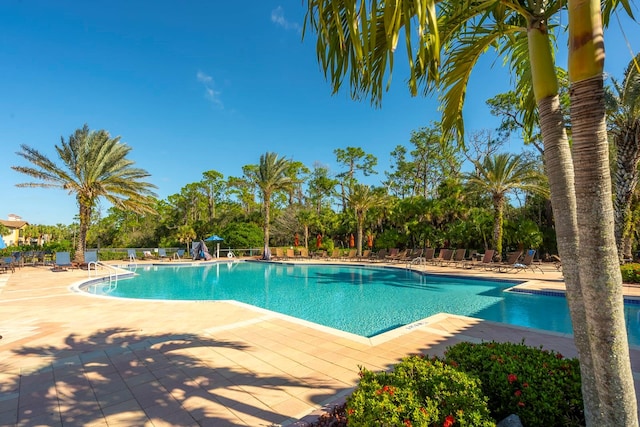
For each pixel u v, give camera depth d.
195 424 2.72
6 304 7.88
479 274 12.88
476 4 2.53
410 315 8.09
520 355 2.66
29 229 48.19
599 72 1.55
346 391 3.28
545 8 2.09
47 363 4.08
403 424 1.81
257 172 25.92
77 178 17.64
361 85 2.15
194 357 4.27
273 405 3.02
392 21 1.54
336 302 9.75
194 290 12.53
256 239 29.81
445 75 3.18
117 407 3.01
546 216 21.00
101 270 16.59
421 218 22.14
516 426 2.11
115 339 5.07
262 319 6.29
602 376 1.55
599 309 1.54
